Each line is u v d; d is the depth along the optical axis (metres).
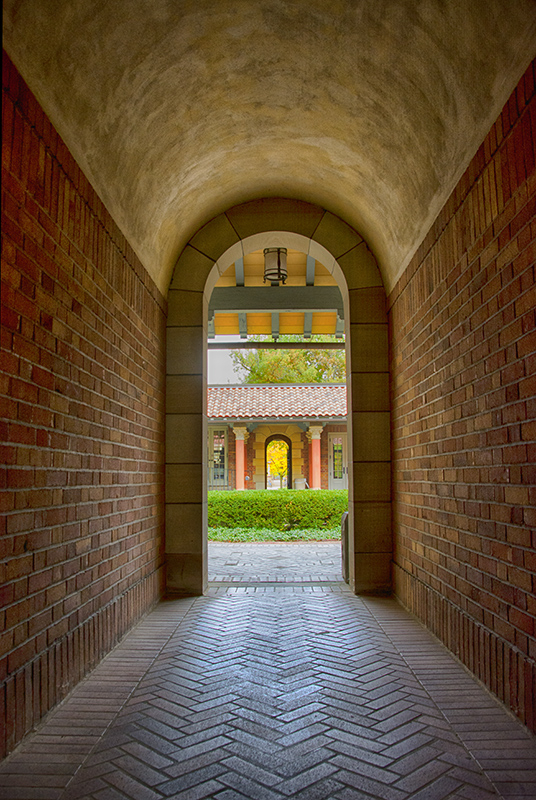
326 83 4.71
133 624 5.07
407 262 5.83
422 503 5.26
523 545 3.08
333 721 3.17
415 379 5.53
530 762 2.71
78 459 3.75
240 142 5.71
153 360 6.17
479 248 3.73
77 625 3.71
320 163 6.05
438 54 3.63
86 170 3.95
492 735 2.98
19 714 2.85
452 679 3.82
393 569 6.51
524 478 3.07
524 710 3.05
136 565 5.29
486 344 3.62
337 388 21.95
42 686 3.12
